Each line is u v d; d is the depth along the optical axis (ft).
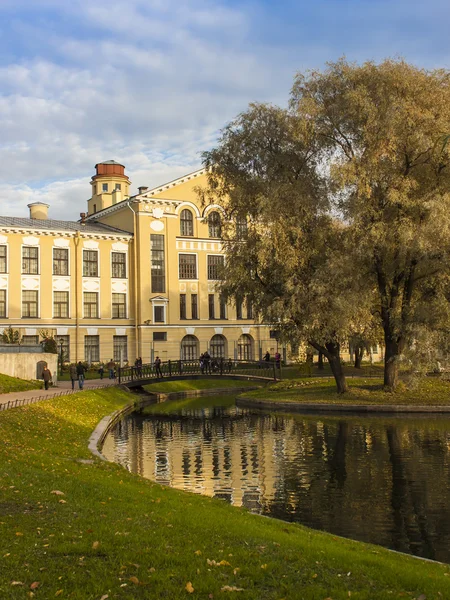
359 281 117.50
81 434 82.84
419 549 42.70
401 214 115.03
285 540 33.37
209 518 37.73
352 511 52.08
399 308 121.80
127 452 81.87
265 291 128.88
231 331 233.55
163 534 32.40
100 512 36.58
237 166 126.82
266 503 54.85
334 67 119.14
